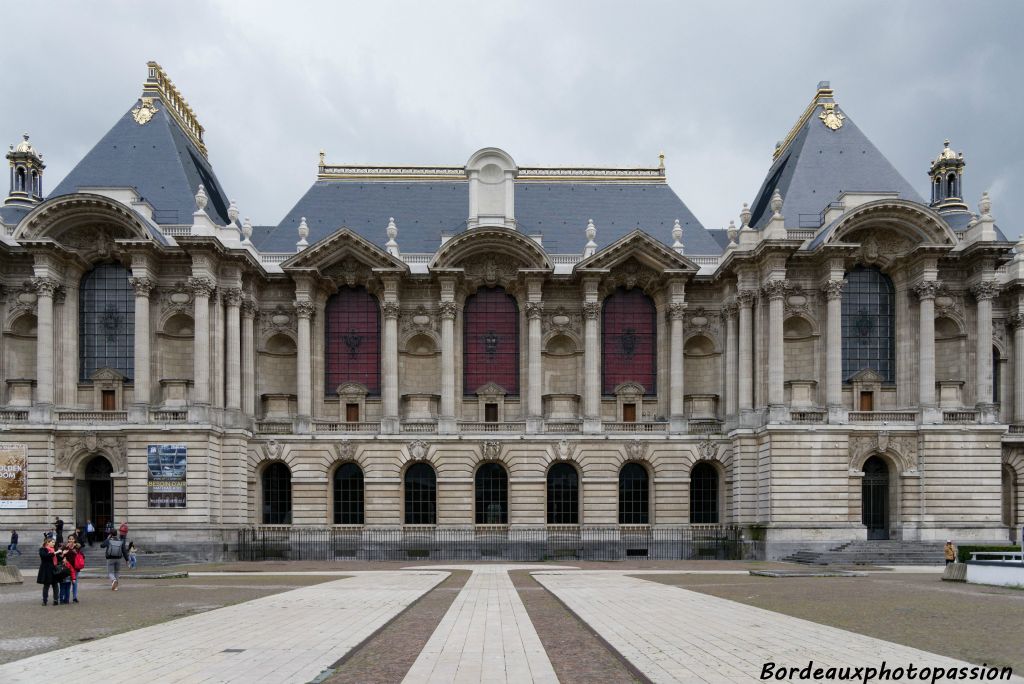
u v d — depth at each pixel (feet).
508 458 242.37
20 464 226.58
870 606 104.88
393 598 114.21
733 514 239.09
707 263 259.80
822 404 238.48
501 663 67.72
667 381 252.21
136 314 230.48
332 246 246.47
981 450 230.07
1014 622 90.12
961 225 263.90
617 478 242.78
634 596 116.78
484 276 255.70
